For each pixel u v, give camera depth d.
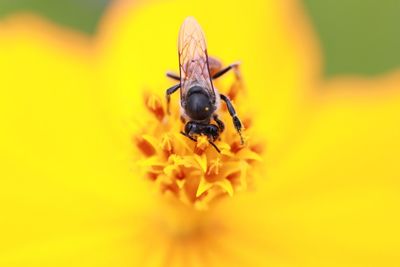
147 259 0.12
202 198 0.12
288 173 0.13
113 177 0.13
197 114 0.12
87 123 0.13
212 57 0.12
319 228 0.13
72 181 0.13
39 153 0.13
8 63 0.13
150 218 0.13
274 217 0.13
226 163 0.12
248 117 0.12
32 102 0.13
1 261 0.12
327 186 0.13
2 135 0.13
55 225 0.12
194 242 0.13
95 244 0.12
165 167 0.12
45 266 0.12
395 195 0.13
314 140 0.13
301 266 0.12
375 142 0.13
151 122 0.12
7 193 0.13
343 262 0.12
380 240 0.12
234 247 0.13
